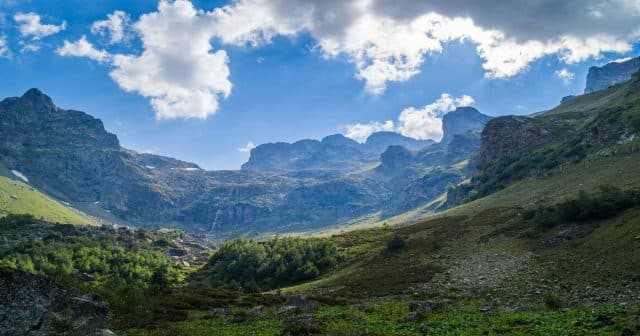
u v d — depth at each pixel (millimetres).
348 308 46906
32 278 19625
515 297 47375
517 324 27719
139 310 39812
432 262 80562
